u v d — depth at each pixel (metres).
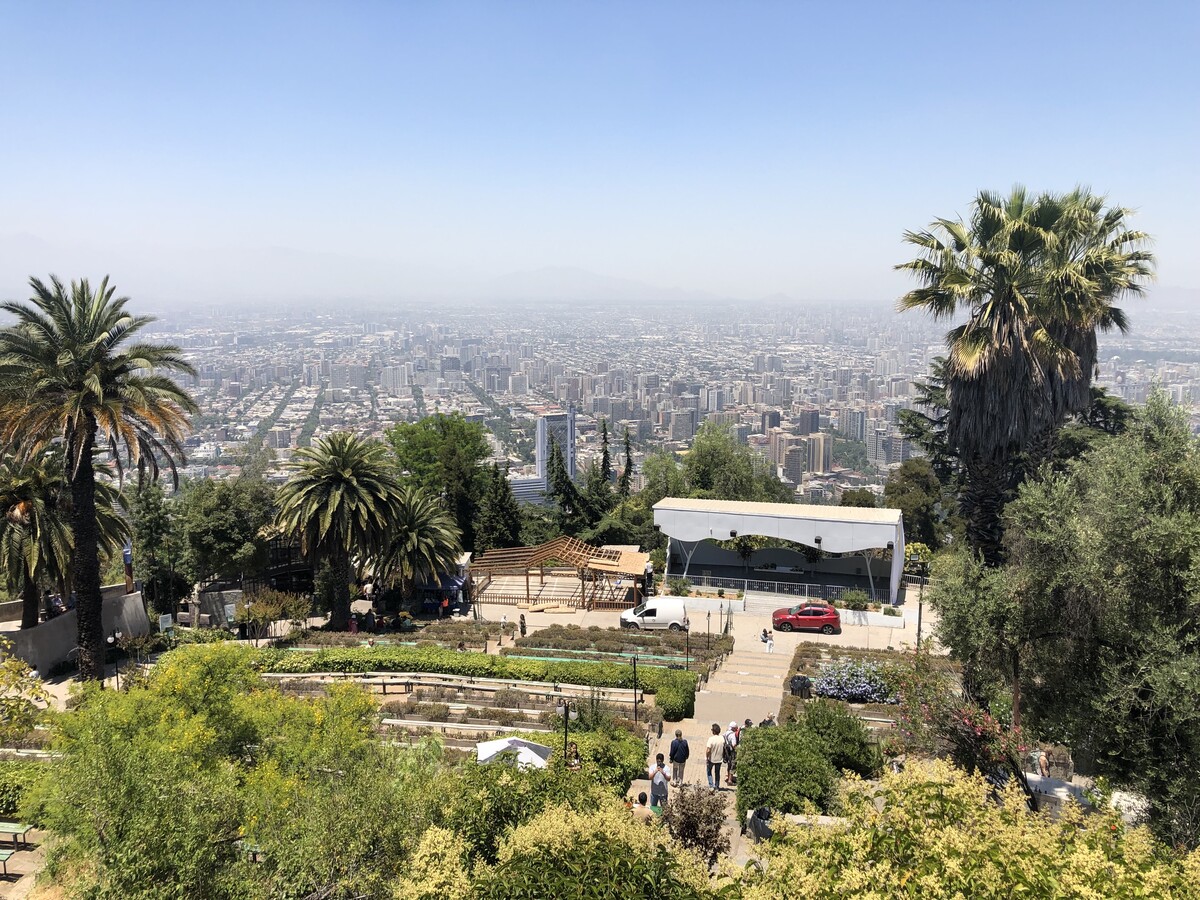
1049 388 26.97
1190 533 14.29
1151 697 13.86
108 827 12.03
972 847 9.30
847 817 11.05
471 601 43.00
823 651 32.50
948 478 52.25
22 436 27.30
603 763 19.81
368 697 19.55
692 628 37.44
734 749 20.83
